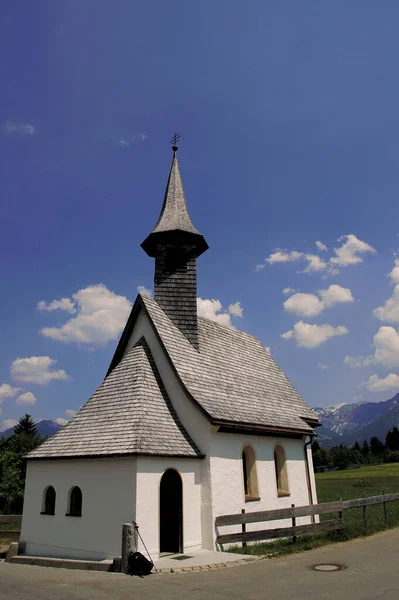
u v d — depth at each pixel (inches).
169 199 898.7
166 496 566.3
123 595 351.6
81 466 558.6
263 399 815.1
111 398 624.7
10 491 1109.1
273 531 556.7
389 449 5024.6
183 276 793.6
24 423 2522.1
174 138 988.6
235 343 922.7
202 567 454.3
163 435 573.9
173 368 651.5
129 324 737.6
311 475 841.5
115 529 503.2
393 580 381.1
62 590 374.6
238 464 651.5
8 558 569.6
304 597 334.3
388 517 756.6
